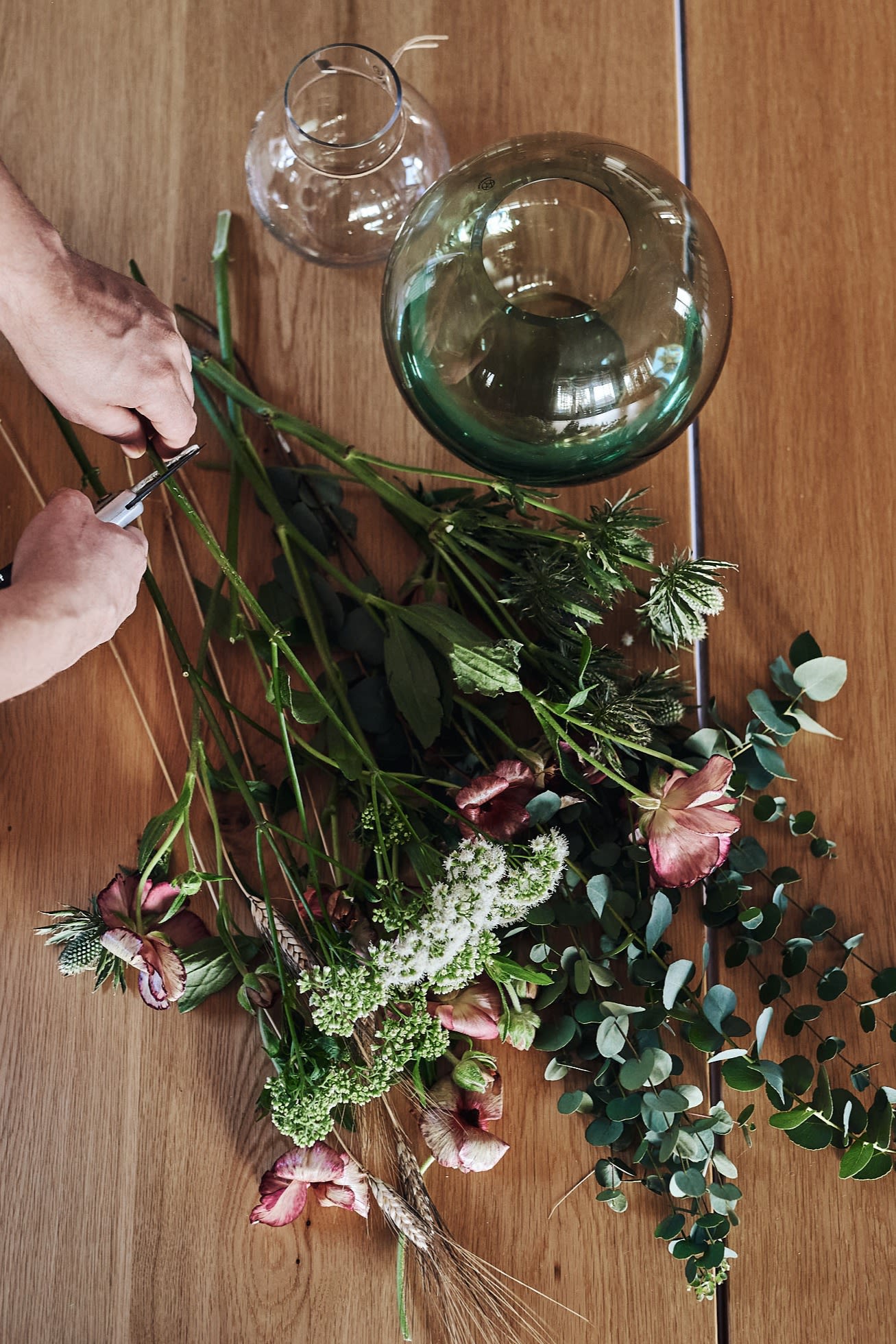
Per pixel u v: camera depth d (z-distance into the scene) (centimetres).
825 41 92
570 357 64
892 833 82
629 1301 75
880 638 84
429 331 66
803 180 90
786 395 87
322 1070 65
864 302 88
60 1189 74
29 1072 75
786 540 85
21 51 88
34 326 68
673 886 71
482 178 68
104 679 80
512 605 79
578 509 84
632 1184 76
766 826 82
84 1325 73
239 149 88
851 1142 72
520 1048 71
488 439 68
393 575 83
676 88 91
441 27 91
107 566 64
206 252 87
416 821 74
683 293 66
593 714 70
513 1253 75
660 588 71
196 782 78
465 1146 69
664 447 73
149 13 89
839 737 83
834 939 80
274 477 81
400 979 61
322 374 85
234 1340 73
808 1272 76
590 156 68
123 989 74
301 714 70
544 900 67
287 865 69
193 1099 76
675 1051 78
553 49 91
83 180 87
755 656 84
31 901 77
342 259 84
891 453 86
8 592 61
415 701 72
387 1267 75
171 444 75
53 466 83
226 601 80
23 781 79
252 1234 75
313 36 90
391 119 75
